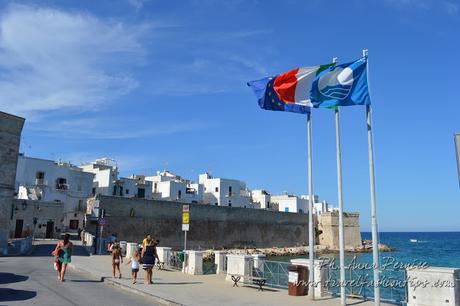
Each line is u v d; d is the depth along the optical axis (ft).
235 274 61.36
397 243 508.53
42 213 207.92
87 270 78.07
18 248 126.93
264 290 55.72
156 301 49.75
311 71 49.90
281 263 62.75
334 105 45.29
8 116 127.54
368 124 42.78
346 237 313.94
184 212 82.69
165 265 84.74
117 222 204.95
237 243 261.44
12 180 128.06
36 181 248.11
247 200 367.86
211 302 46.78
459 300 37.24
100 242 129.80
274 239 283.59
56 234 212.43
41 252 127.65
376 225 40.81
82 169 307.37
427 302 38.11
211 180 350.64
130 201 211.82
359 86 44.21
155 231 220.64
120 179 297.12
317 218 312.29
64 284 60.44
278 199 412.57
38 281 61.87
